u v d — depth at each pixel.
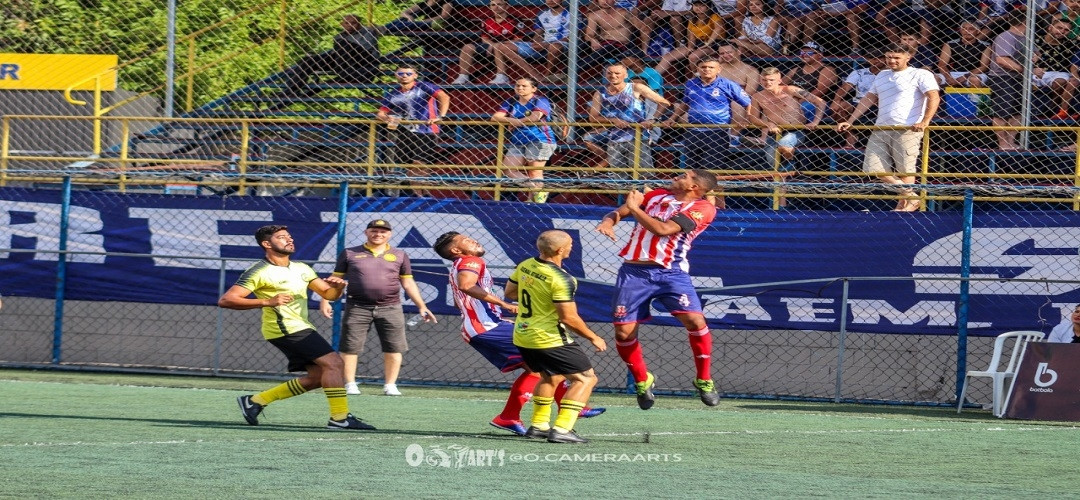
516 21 31.89
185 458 13.05
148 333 27.02
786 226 24.27
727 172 26.48
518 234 25.17
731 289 23.89
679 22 30.08
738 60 28.59
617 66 27.62
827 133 27.88
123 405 19.38
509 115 28.69
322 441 14.86
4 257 27.31
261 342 26.50
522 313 15.18
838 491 11.59
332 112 31.98
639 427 17.91
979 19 28.30
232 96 33.00
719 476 12.48
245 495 10.72
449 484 11.61
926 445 15.88
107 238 26.97
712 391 17.88
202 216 26.56
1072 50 26.92
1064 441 16.59
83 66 34.03
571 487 11.55
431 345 25.64
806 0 29.30
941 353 23.39
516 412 16.14
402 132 29.44
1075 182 25.67
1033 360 20.47
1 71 34.22
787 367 24.19
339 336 25.17
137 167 31.22
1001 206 26.17
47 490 10.78
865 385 23.75
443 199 25.45
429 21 33.22
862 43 29.23
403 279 22.81
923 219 23.52
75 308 27.41
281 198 26.16
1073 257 22.75
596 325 24.95
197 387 23.47
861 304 23.77
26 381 23.89
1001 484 12.29
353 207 25.81
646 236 17.64
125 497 10.48
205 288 26.50
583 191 25.58
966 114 28.11
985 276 23.12
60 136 33.72
